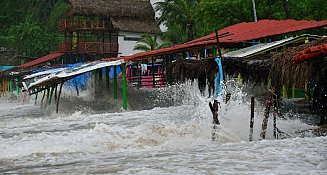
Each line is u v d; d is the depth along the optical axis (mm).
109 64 28672
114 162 11594
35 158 13516
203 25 50219
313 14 37125
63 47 60969
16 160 13266
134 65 43750
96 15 59812
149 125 19641
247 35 28141
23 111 34969
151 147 15047
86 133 18219
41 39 78688
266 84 19391
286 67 14602
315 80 14609
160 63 41844
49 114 30562
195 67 21609
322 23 27469
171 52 27234
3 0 98312
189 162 10930
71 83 40688
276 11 38844
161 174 9688
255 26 31844
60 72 31062
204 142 15602
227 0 40281
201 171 9812
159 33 64062
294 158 11039
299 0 38125
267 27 29938
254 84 20047
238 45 28953
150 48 61594
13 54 83375
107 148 15133
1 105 46219
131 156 12539
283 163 10453
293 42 24500
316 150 12008
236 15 40375
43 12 91125
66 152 14492
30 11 94688
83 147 15250
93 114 28406
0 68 76875
